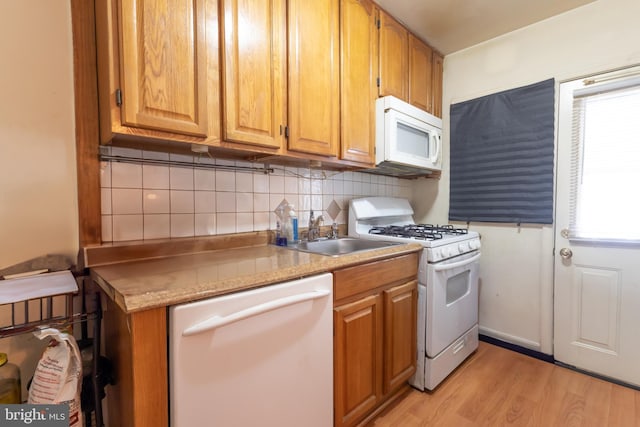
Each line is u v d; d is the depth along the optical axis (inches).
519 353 82.4
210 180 56.7
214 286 32.9
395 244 66.1
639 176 65.2
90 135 43.7
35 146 40.5
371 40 68.0
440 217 98.0
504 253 85.2
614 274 68.4
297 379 40.7
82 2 42.4
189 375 30.4
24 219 40.1
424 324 65.5
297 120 53.1
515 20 76.5
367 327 53.6
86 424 39.6
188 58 39.8
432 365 64.8
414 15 73.9
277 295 37.7
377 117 70.7
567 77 73.1
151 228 50.0
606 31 67.9
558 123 75.0
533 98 78.0
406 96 78.5
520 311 82.6
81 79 42.8
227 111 43.7
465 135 90.9
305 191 73.4
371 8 67.9
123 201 47.1
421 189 103.0
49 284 35.6
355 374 51.3
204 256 50.0
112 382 37.7
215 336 32.1
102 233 45.3
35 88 40.2
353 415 50.9
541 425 55.3
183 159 53.4
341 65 61.4
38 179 40.8
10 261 39.4
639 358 65.5
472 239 78.5
